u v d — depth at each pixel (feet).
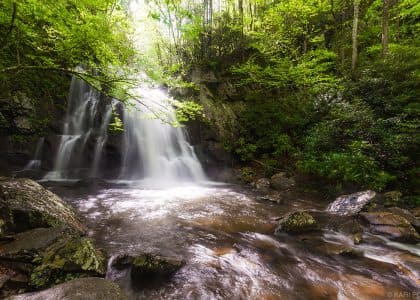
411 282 12.97
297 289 12.30
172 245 16.24
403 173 27.14
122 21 21.21
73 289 9.38
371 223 19.53
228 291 11.96
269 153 40.60
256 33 44.27
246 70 40.47
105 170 37.11
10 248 11.71
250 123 41.39
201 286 12.22
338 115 35.50
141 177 37.68
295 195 29.48
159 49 42.11
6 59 20.40
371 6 53.72
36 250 11.81
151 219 20.68
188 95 39.58
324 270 14.03
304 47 50.72
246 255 15.46
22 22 15.80
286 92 45.16
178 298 11.34
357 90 38.70
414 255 15.80
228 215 22.44
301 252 16.07
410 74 34.55
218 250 15.93
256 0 45.09
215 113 40.68
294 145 38.86
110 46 18.42
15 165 33.65
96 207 23.00
